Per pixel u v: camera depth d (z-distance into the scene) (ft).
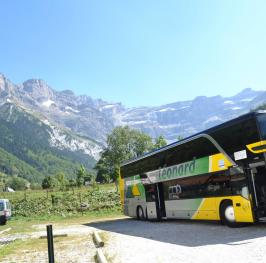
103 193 202.90
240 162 61.57
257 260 36.88
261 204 59.62
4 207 141.38
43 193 252.21
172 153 87.25
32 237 80.48
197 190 76.28
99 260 44.09
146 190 102.53
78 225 110.01
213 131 69.41
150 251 48.70
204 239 55.52
